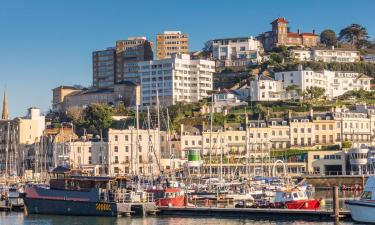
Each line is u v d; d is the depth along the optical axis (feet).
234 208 467.52
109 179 483.10
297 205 465.88
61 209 491.31
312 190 605.31
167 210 483.51
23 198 518.37
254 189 582.35
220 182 624.18
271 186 600.39
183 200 505.66
